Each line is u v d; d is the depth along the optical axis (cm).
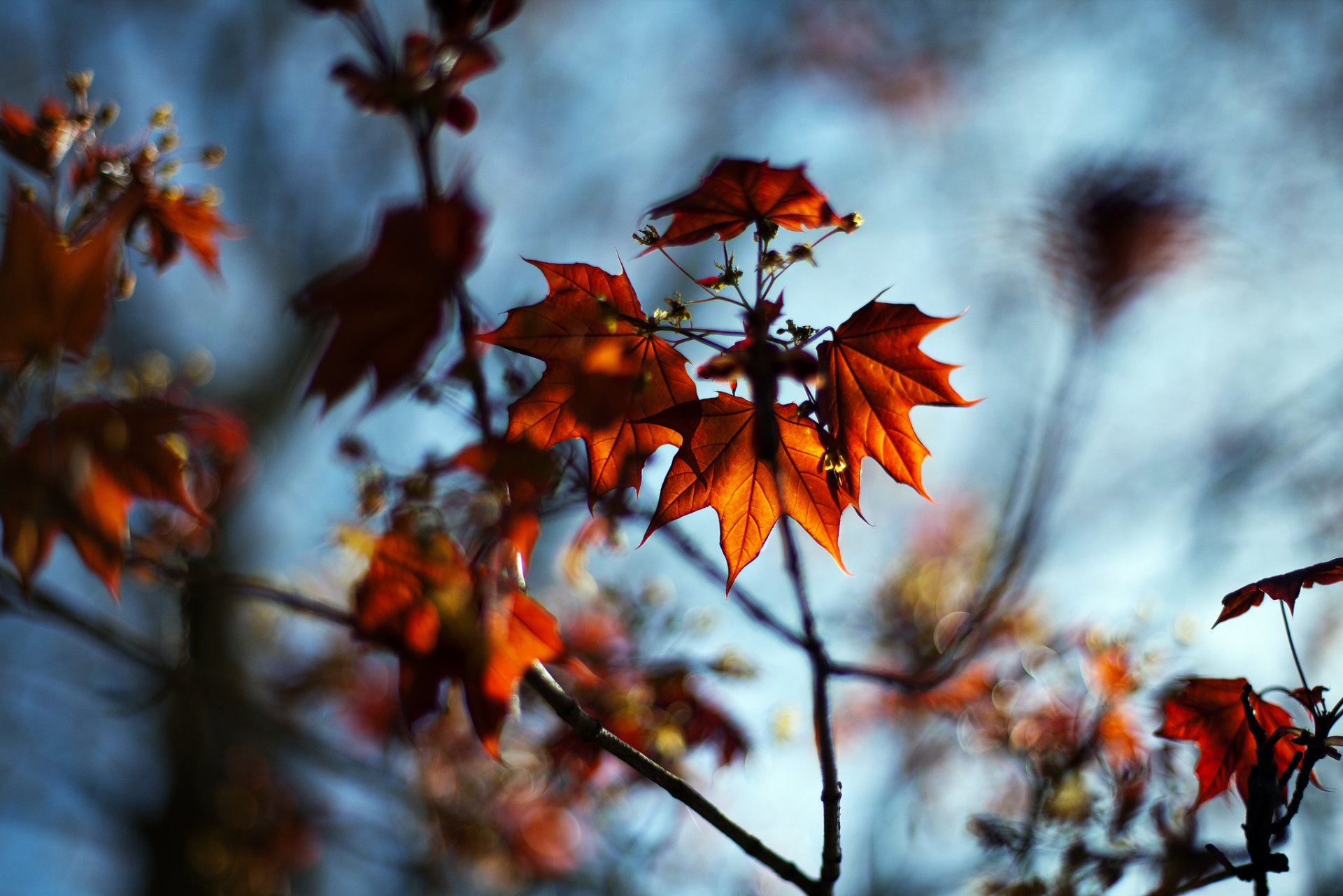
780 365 100
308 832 208
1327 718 103
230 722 232
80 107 111
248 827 209
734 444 104
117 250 109
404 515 105
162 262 112
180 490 102
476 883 189
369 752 178
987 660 140
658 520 104
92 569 101
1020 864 122
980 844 123
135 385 115
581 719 104
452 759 161
